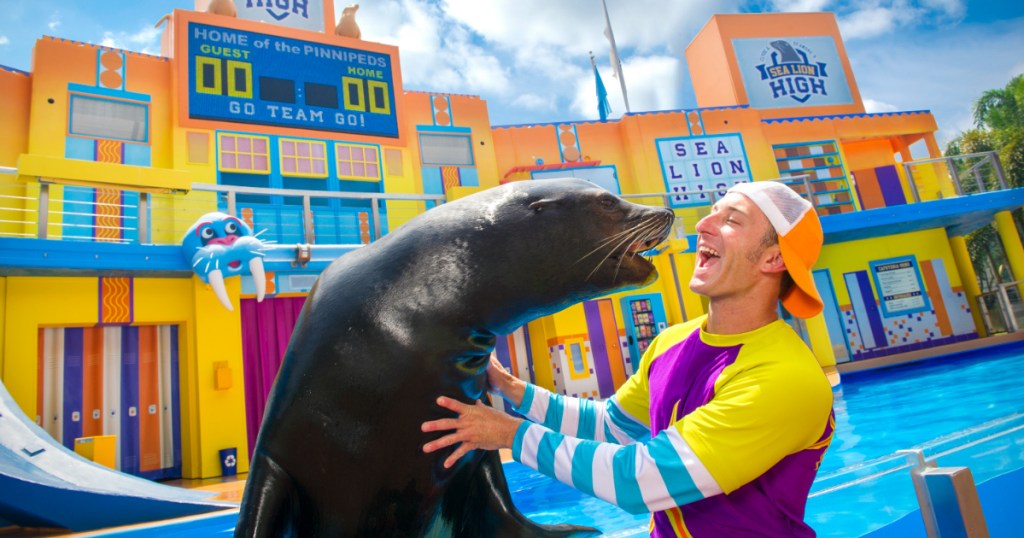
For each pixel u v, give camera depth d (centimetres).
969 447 252
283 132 1016
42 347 719
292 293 820
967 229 1370
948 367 993
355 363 146
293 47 1059
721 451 124
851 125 1477
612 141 1378
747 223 143
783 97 1553
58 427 708
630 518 340
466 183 1203
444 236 156
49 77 906
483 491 178
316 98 1056
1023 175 2450
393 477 150
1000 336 1187
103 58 946
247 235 760
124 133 940
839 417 634
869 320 1288
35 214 848
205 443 734
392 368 145
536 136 1344
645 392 173
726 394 131
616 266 165
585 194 165
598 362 1070
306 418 147
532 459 139
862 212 1197
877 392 806
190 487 643
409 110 1199
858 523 250
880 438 482
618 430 179
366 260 158
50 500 401
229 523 393
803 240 140
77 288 727
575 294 165
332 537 154
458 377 154
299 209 992
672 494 126
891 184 1459
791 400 126
